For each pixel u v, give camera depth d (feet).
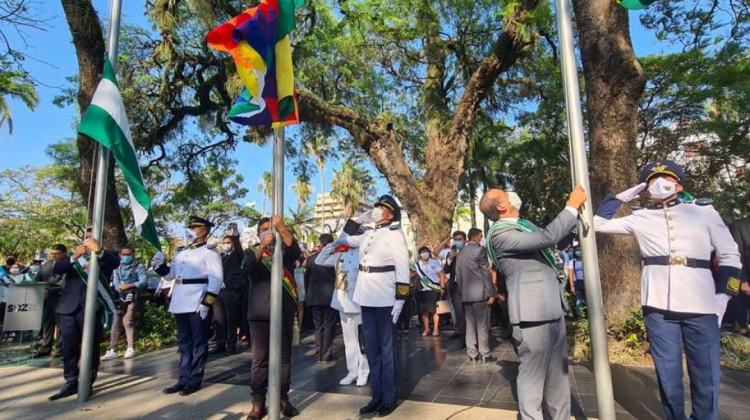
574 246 31.86
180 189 57.00
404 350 26.12
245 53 12.55
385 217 16.20
